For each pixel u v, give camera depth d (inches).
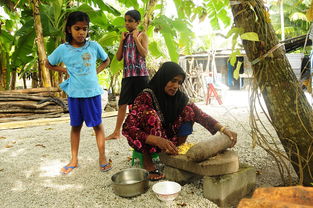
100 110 117.5
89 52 114.6
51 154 142.9
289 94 81.4
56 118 251.1
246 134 165.6
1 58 337.7
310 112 82.3
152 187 87.9
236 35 72.8
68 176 111.0
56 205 87.0
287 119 82.0
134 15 150.5
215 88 360.2
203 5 86.3
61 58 113.6
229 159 85.5
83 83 111.8
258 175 102.4
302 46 185.2
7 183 106.5
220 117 239.9
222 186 80.4
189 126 108.7
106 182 103.0
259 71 82.5
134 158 116.8
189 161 88.4
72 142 119.6
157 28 225.0
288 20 625.9
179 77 97.7
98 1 278.5
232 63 76.5
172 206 81.0
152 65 415.2
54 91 281.1
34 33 298.0
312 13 72.8
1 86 342.0
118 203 85.7
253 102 83.6
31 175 114.0
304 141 81.0
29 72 458.6
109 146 150.9
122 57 163.6
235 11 82.0
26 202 90.0
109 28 308.7
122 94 161.2
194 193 88.6
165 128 106.7
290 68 83.3
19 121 237.5
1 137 185.0
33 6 266.5
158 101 101.6
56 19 279.1
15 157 140.3
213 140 88.1
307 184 84.7
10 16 347.3
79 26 108.4
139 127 101.1
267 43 79.5
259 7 78.2
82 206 85.6
